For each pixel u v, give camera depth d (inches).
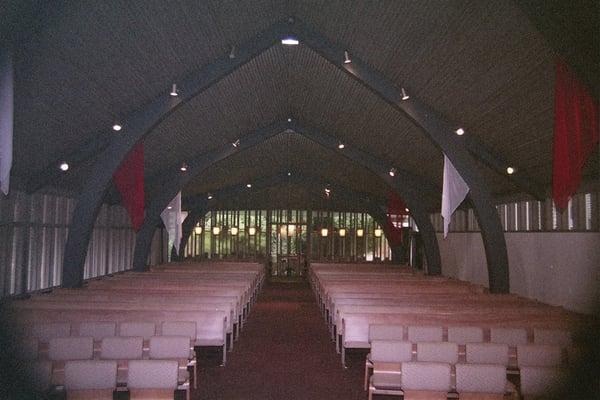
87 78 474.0
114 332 400.8
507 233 815.1
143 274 847.7
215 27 499.2
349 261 1384.1
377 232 1392.7
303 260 1385.3
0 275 579.8
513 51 438.3
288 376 426.0
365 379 388.5
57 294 574.2
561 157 388.5
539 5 349.1
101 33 418.0
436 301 559.8
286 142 1006.4
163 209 906.1
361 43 546.0
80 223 625.9
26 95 451.5
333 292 649.0
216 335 463.8
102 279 768.9
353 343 453.7
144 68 512.4
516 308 521.0
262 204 1385.3
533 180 695.1
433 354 331.9
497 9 394.9
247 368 451.8
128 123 606.2
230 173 1138.0
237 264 1144.2
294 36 564.4
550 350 329.4
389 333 396.2
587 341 399.9
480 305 541.6
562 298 655.8
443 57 498.9
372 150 900.0
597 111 381.4
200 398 363.9
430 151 770.2
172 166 891.4
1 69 358.6
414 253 1285.7
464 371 281.6
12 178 590.2
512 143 614.2
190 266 1074.1
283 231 1389.0
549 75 446.6
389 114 700.0
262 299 977.5
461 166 635.5
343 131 850.1
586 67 359.9
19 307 493.4
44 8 356.2
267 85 692.7
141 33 444.5
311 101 763.4
